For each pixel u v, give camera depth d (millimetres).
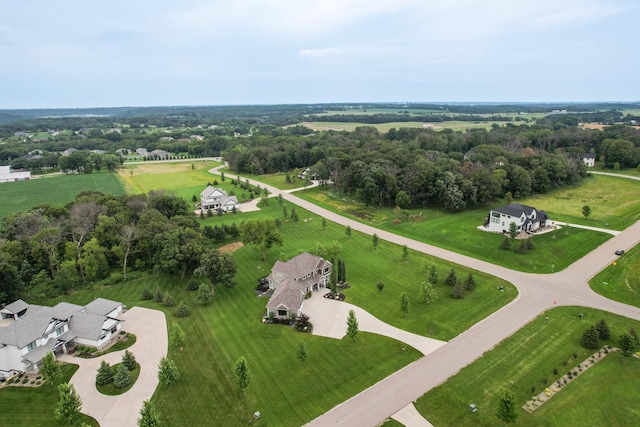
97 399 46844
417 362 52156
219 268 72250
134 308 68250
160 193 121750
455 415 42969
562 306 65625
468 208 125250
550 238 95438
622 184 148625
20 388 49219
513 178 133625
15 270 69062
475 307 66062
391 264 84500
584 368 50438
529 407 43875
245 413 44000
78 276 78500
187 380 49812
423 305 67250
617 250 85438
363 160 148750
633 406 44062
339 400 45688
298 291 66188
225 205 132125
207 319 64375
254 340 58094
